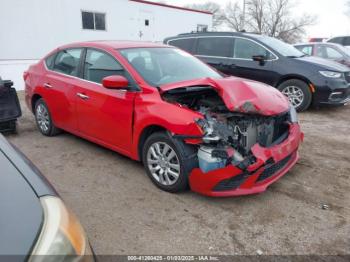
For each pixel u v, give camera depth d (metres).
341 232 2.79
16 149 2.10
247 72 7.36
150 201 3.26
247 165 2.92
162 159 3.38
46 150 4.68
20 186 1.65
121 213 3.06
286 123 3.58
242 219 2.96
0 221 1.42
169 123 3.13
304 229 2.83
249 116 3.24
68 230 1.50
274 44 7.32
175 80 3.77
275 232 2.79
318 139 5.23
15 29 11.84
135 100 3.51
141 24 15.72
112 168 4.05
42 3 12.30
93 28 13.99
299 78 6.84
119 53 3.92
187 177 3.17
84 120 4.29
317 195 3.40
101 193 3.44
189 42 8.23
